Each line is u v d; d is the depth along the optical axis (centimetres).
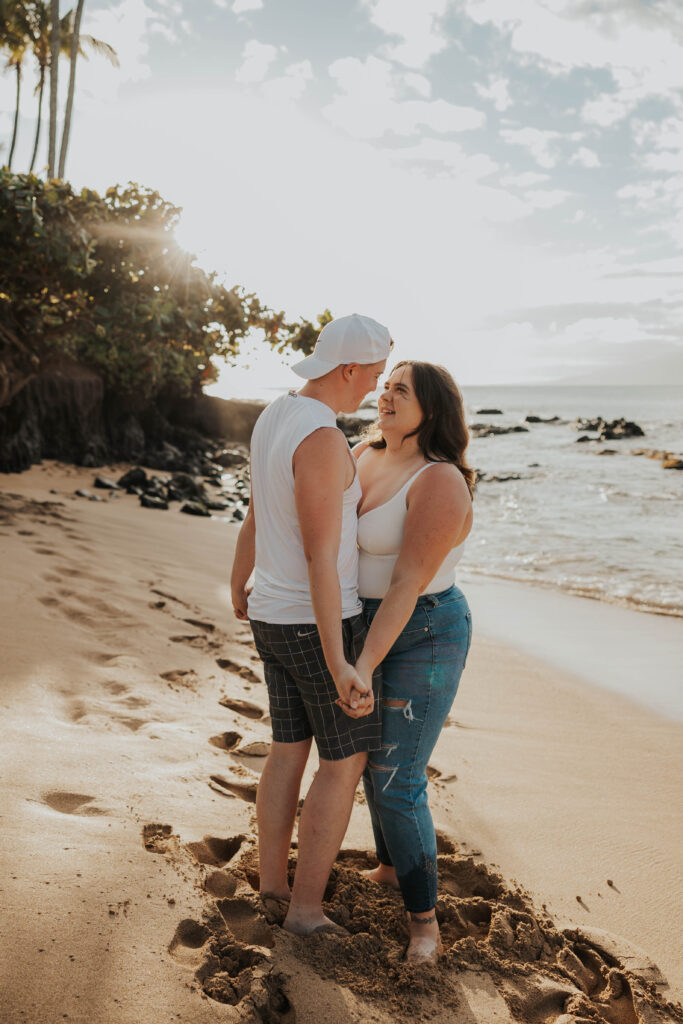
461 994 216
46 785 279
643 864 305
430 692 241
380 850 270
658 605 866
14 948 191
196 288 1047
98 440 1983
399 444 251
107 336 1090
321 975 215
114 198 1009
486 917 260
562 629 750
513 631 739
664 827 339
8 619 468
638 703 534
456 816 332
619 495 1906
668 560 1131
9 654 410
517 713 501
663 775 404
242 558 267
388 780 240
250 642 543
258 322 1146
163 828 268
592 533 1374
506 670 608
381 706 241
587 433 4381
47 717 343
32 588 550
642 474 2370
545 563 1117
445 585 249
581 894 282
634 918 268
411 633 240
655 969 237
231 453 2325
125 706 381
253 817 295
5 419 1667
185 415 2564
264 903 241
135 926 210
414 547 227
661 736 468
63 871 225
